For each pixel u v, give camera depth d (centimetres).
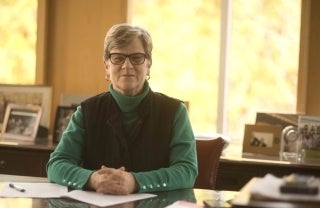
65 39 425
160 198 182
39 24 423
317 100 382
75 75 425
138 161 213
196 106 415
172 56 418
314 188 118
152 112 220
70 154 218
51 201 173
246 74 405
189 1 414
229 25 405
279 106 399
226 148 366
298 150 351
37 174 363
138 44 214
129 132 216
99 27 418
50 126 412
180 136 217
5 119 405
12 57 436
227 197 184
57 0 424
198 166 245
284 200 116
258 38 402
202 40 413
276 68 399
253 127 366
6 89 414
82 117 223
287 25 395
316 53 381
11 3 433
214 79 412
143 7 420
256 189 122
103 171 192
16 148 366
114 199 176
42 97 407
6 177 222
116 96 219
